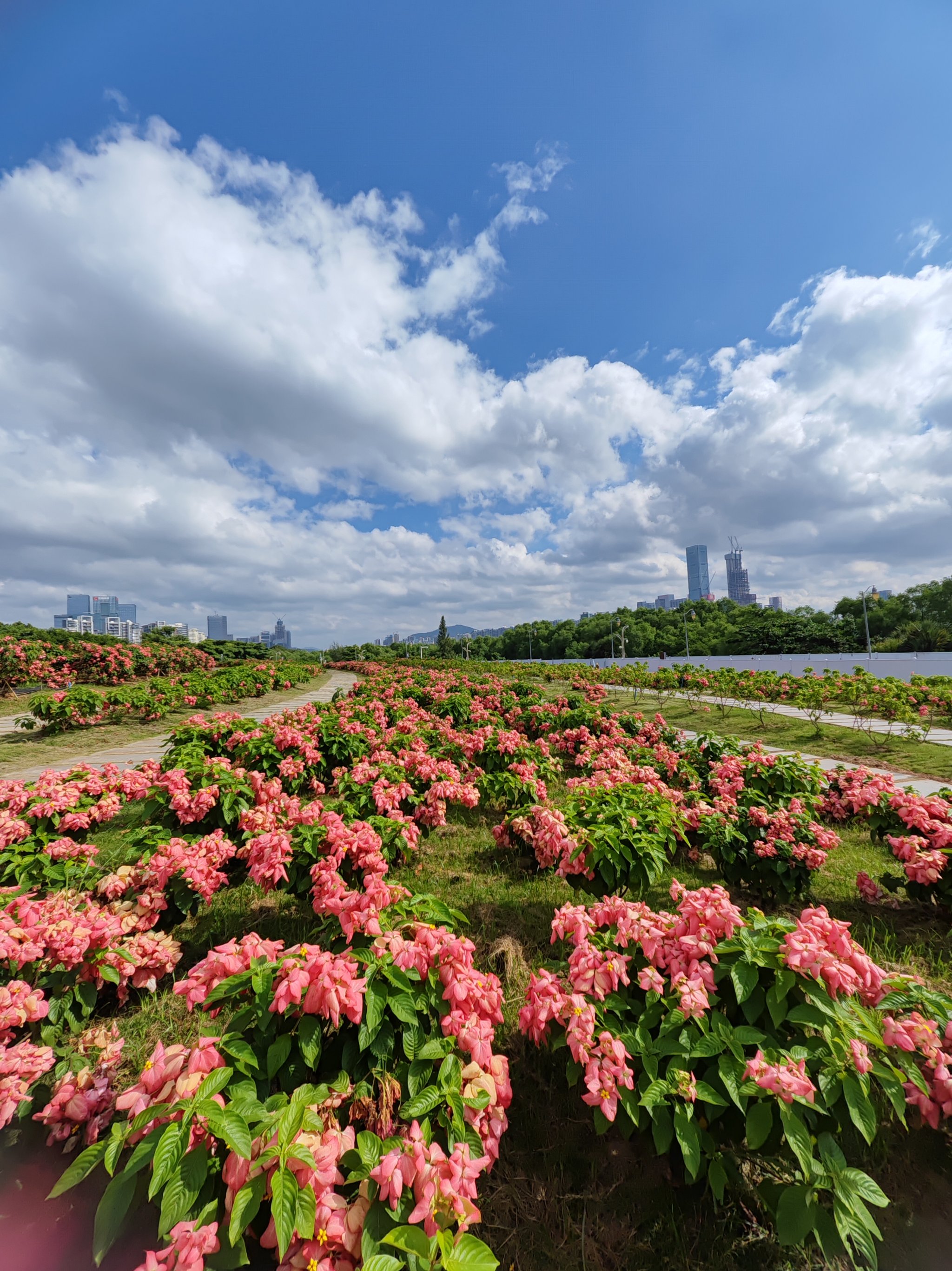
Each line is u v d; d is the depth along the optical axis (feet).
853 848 16.30
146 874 10.88
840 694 43.34
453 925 8.43
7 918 8.25
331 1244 4.45
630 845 11.24
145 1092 5.25
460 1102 5.53
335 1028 5.99
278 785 15.89
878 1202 4.93
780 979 6.28
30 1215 5.88
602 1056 6.05
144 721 41.37
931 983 10.16
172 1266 4.20
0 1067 6.35
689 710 47.73
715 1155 5.64
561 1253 5.67
